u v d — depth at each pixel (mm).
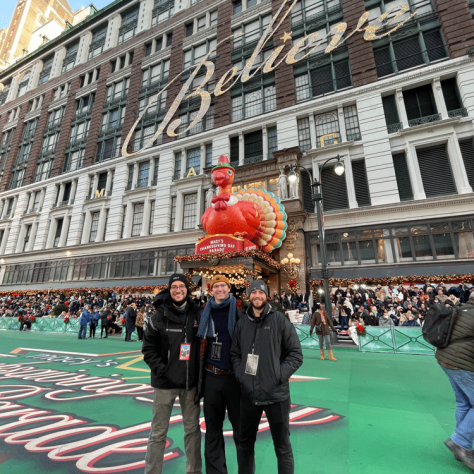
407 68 19297
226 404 2643
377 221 17281
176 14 31422
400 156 18156
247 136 24016
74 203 30828
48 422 4016
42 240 31484
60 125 36438
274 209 17375
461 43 17688
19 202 35406
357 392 5316
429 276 15008
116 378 6621
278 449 2309
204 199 24031
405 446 3268
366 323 12047
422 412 4312
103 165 30172
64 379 6512
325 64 22062
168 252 23953
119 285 24703
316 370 7125
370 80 19906
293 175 13281
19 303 26031
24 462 2939
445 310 3051
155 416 2562
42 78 42625
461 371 2885
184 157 26125
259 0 27000
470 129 16359
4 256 33281
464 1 18219
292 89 22625
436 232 15852
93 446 3289
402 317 11125
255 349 2465
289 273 17484
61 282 27938
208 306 2818
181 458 3041
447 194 16312
